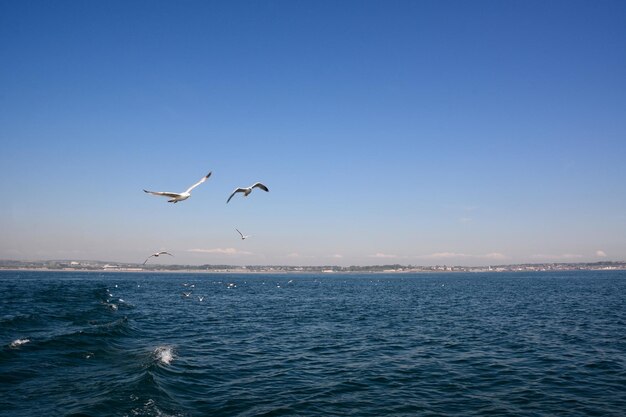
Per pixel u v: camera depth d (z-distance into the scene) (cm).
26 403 1773
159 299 8281
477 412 1825
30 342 2864
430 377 2386
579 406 1889
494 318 5153
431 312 5962
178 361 2639
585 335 3775
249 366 2623
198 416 1727
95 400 1798
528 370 2525
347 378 2361
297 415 1767
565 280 18775
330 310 6353
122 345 3089
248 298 9031
